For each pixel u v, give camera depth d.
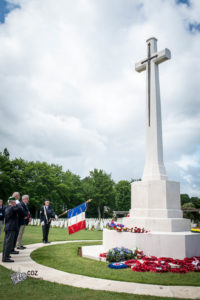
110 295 4.42
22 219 8.69
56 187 44.75
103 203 58.62
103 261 7.32
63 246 10.07
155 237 7.43
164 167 9.52
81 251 8.95
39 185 41.12
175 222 8.18
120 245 7.92
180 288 4.91
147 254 7.43
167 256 7.26
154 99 10.02
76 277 5.62
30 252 8.65
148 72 10.48
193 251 7.45
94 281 5.34
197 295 4.48
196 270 6.18
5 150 51.44
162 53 10.03
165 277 5.64
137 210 9.01
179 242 7.29
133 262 6.88
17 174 40.91
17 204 7.43
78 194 53.09
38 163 43.50
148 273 5.98
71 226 9.80
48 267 6.52
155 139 9.65
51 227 22.92
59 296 4.34
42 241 11.62
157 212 8.52
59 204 44.88
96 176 58.22
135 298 4.27
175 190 8.95
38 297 4.27
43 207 11.22
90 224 21.20
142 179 9.51
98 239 13.34
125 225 8.99
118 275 5.79
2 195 37.41
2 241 11.10
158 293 4.58
